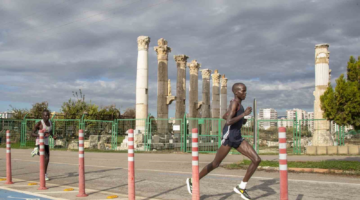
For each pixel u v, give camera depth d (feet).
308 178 37.35
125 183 35.19
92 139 95.30
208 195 28.30
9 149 34.73
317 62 90.74
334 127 103.81
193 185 21.08
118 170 45.80
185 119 85.66
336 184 33.22
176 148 92.53
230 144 24.09
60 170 46.09
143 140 90.38
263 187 31.76
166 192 29.96
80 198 26.96
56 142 96.27
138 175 40.68
